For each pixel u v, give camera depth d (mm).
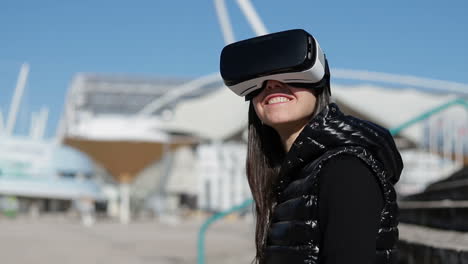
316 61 1632
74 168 60281
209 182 62250
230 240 22250
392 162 1595
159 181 73062
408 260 5246
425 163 19484
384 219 1506
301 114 1718
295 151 1646
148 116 92625
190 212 64562
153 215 61031
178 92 89125
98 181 65188
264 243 1885
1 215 49656
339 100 43562
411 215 8656
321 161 1527
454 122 14258
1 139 59000
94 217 48875
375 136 1569
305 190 1542
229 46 1747
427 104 43062
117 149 51688
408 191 18703
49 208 61719
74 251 16562
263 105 1773
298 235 1538
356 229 1379
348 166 1467
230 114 47500
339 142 1571
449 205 6477
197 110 48625
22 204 59844
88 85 126938
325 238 1441
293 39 1631
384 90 44281
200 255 10344
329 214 1448
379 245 1505
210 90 126312
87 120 103375
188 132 48719
